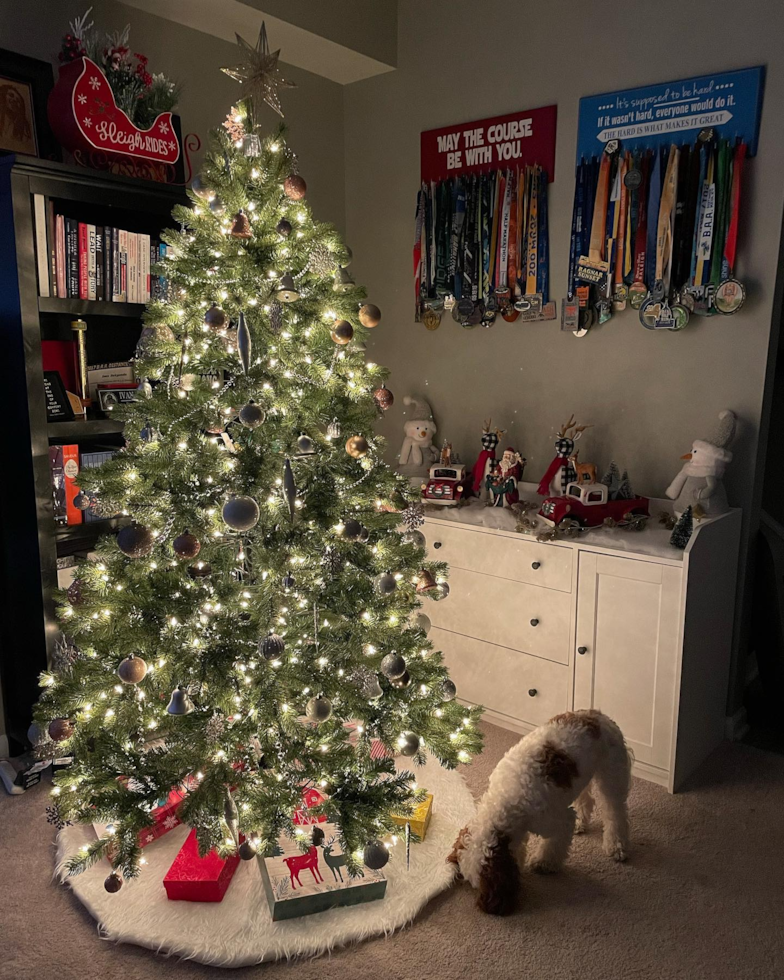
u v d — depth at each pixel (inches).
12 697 97.8
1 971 67.7
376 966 68.8
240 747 78.5
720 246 102.0
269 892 74.4
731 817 91.7
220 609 76.6
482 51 120.6
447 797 92.9
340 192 141.6
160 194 97.1
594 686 103.3
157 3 104.0
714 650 103.6
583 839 87.4
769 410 107.0
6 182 83.4
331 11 117.3
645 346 111.7
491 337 127.2
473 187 123.9
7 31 91.8
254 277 76.3
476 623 114.5
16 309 86.0
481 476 121.3
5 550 93.9
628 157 108.0
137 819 70.1
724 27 99.3
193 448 74.6
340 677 77.1
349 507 80.7
